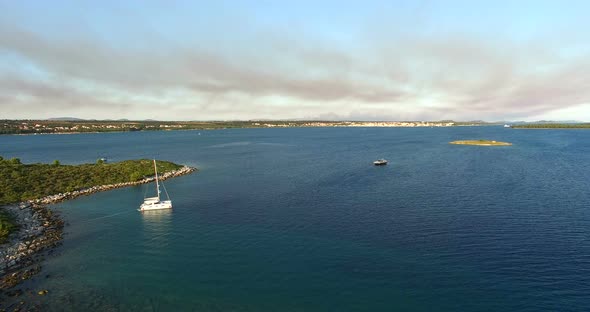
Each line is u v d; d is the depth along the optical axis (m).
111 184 109.50
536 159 158.50
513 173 121.25
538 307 38.62
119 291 43.66
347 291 42.41
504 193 90.12
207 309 39.38
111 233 64.94
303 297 41.31
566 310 38.03
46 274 48.38
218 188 103.75
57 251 56.62
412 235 60.06
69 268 50.19
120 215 76.81
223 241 59.34
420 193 92.38
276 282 44.88
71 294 43.06
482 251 52.94
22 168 112.56
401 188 99.50
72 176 112.12
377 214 72.94
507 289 42.31
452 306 39.03
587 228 62.22
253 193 95.81
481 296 40.84
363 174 125.94
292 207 79.88
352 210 76.31
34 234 63.91
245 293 42.47
